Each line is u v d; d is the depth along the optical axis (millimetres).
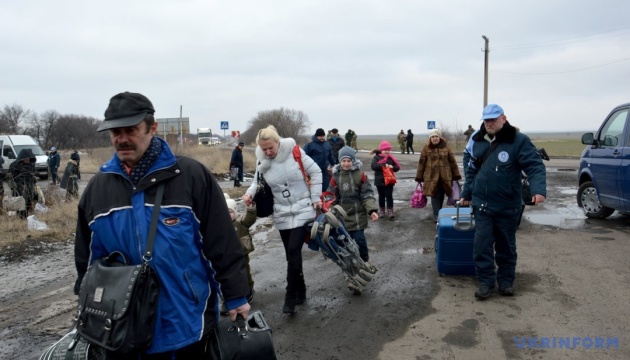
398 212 10906
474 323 4648
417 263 6754
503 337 4328
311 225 5055
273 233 9102
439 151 9312
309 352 4160
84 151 45719
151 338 2154
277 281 6172
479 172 5281
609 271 5988
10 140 26422
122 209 2301
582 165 9461
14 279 6527
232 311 2449
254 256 7457
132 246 2252
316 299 5457
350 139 39312
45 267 7098
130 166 2385
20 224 9367
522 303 5090
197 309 2344
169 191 2334
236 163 17766
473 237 5941
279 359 4043
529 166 5020
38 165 25672
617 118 8664
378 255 7242
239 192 15078
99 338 2143
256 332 2670
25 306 5480
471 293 5469
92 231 2400
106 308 2137
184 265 2299
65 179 13750
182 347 2250
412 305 5164
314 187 5055
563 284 5598
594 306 4934
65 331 4758
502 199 5152
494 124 5121
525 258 6680
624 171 8094
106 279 2197
